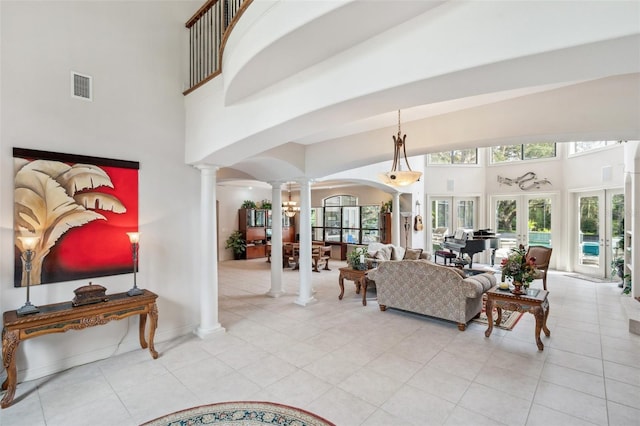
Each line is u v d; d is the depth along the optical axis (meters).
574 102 3.26
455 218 10.84
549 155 9.35
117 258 3.76
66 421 2.57
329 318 5.00
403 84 2.05
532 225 9.66
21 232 3.14
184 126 4.41
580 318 4.94
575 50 1.58
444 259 9.65
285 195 13.47
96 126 3.63
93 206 3.58
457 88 2.12
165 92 4.22
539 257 6.82
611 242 7.79
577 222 8.71
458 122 3.98
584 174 8.34
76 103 3.49
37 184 3.22
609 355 3.67
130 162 3.88
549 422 2.52
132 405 2.78
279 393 2.95
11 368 2.78
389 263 5.13
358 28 2.09
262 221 12.42
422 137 4.30
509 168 10.02
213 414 2.64
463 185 10.64
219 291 6.83
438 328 4.54
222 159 4.19
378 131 4.76
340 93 2.39
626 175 6.16
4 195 3.06
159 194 4.15
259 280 8.01
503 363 3.49
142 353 3.79
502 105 3.66
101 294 3.35
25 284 3.16
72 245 3.44
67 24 3.44
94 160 3.59
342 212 11.99
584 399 2.82
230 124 3.56
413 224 10.20
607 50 1.58
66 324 3.05
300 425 2.50
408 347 3.91
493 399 2.83
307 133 3.20
